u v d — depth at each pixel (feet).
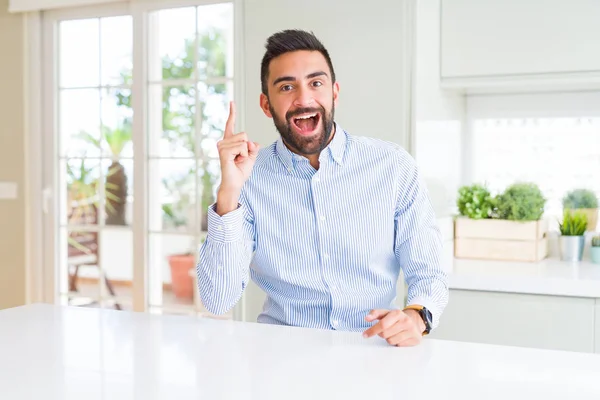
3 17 12.19
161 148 11.37
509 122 10.19
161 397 3.33
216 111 10.94
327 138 5.37
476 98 10.37
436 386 3.48
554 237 9.84
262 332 4.68
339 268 5.73
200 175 11.12
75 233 12.16
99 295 12.05
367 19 8.48
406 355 4.08
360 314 5.69
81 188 12.06
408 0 8.28
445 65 9.09
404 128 8.38
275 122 5.39
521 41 8.68
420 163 8.47
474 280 8.05
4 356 4.09
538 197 9.18
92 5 11.63
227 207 5.06
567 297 7.72
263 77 5.42
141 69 11.28
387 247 5.73
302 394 3.36
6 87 12.26
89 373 3.73
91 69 11.84
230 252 5.08
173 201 11.35
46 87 12.09
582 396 3.33
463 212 9.57
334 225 5.66
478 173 10.41
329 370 3.77
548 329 7.80
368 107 8.54
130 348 4.26
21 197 12.28
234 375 3.68
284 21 8.91
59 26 12.04
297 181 5.68
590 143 9.72
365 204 5.64
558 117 9.89
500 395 3.34
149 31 11.28
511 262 9.04
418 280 5.43
